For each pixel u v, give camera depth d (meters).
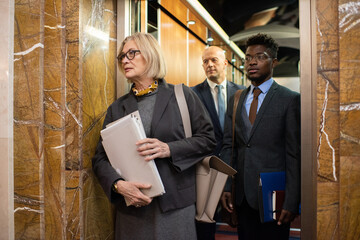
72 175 1.73
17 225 1.77
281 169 1.79
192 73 3.51
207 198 1.58
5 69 1.73
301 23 1.56
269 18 2.67
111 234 2.01
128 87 2.12
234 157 1.98
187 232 1.54
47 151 1.75
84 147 1.77
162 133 1.54
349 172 1.42
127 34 2.08
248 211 1.91
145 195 1.44
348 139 1.42
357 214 1.41
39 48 1.74
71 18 1.73
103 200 1.94
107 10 1.99
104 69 1.96
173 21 3.14
